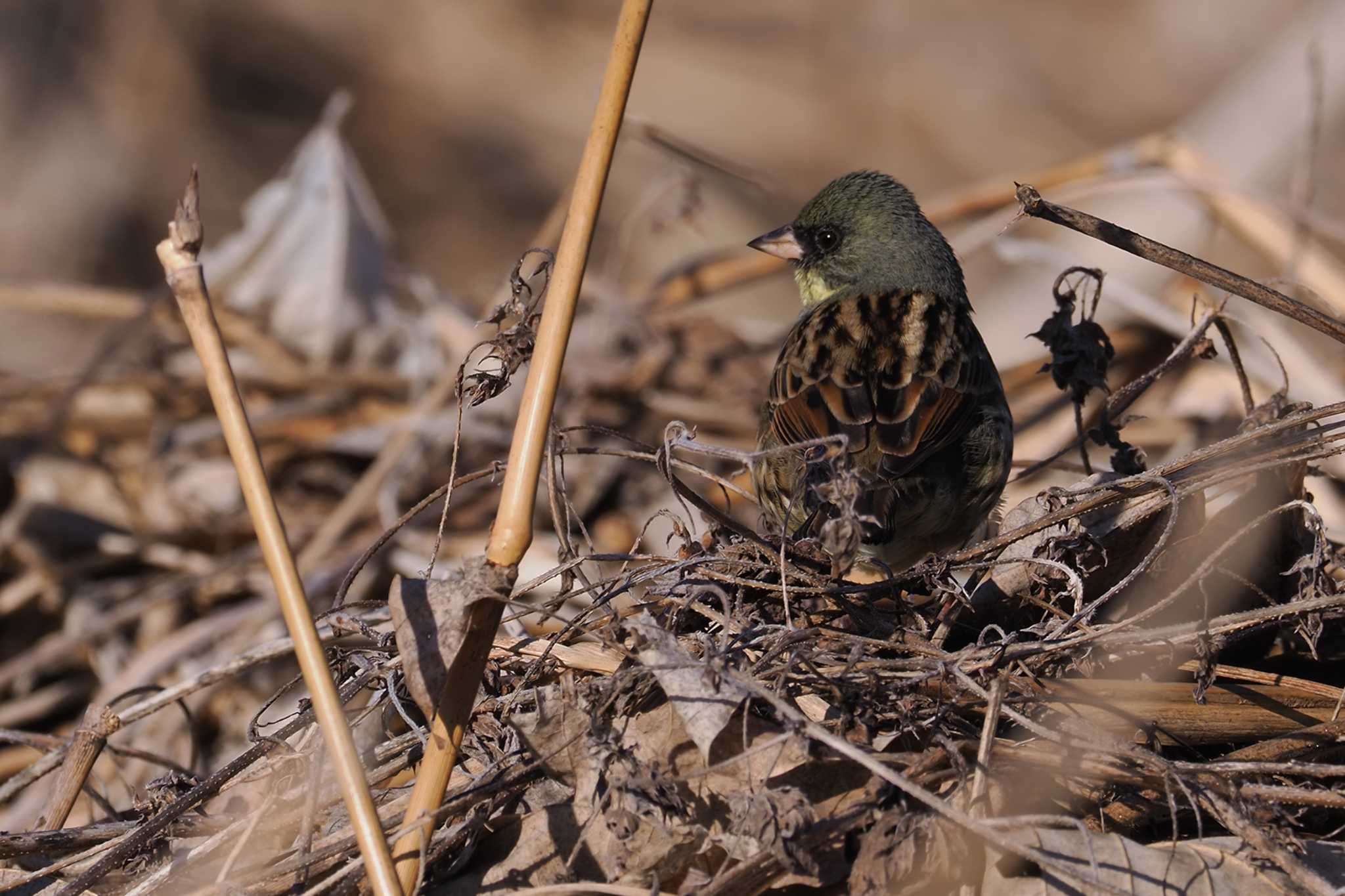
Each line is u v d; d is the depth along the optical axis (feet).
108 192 64.08
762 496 28.43
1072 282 38.70
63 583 35.50
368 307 43.06
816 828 17.22
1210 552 22.36
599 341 40.32
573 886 17.20
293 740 20.68
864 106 70.44
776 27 70.90
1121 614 22.17
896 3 71.46
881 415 27.40
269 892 18.39
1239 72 66.74
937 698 19.07
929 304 29.76
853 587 20.54
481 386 20.08
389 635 21.34
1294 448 21.11
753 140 68.64
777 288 65.57
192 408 40.65
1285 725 20.04
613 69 18.48
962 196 42.06
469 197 68.54
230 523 37.50
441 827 18.56
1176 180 38.17
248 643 31.65
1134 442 36.09
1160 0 74.02
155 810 20.68
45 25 64.44
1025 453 36.99
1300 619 20.63
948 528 28.12
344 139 68.33
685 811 17.62
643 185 66.33
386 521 34.42
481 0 69.92
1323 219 36.76
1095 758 18.16
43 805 29.22
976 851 17.43
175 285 17.28
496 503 36.88
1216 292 38.04
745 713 17.74
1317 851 18.01
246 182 66.18
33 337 55.67
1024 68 73.05
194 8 66.33
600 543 34.94
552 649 20.56
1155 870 17.31
